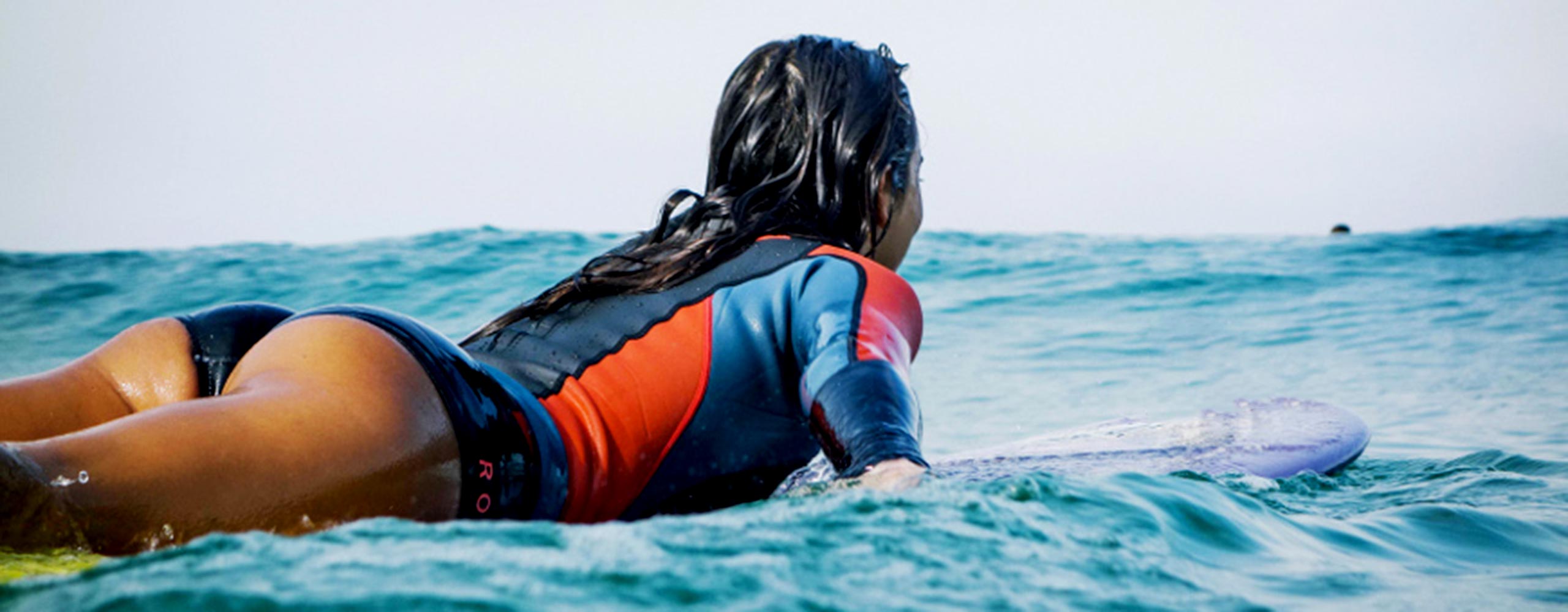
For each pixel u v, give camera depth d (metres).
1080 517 1.72
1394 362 6.53
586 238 10.65
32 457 1.53
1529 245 10.16
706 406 2.03
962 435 4.96
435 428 1.78
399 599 1.11
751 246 2.17
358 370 1.77
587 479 1.94
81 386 2.02
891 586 1.30
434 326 7.64
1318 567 1.77
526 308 2.20
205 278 9.41
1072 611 1.32
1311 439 3.32
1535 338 7.06
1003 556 1.46
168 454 1.60
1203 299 8.61
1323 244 10.69
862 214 2.30
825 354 1.88
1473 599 1.72
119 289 9.14
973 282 9.30
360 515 1.70
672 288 2.12
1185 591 1.47
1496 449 3.89
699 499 2.08
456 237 10.72
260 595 1.11
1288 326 7.68
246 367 1.86
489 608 1.11
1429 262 9.67
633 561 1.29
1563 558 2.11
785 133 2.28
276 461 1.65
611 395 2.00
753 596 1.21
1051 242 11.20
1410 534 2.19
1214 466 3.03
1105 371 6.45
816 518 1.53
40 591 1.15
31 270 9.80
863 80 2.32
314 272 9.46
